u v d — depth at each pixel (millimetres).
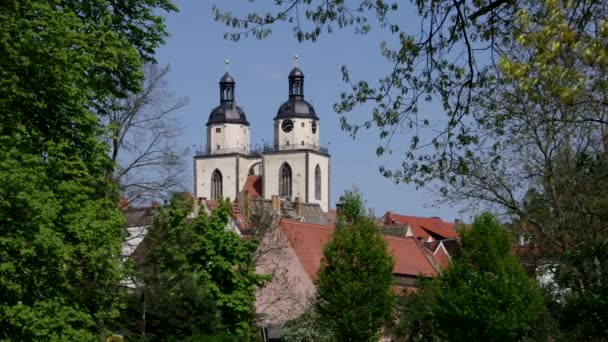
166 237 52969
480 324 47406
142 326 47344
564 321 26953
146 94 45438
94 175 32531
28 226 27516
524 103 25719
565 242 37406
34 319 27188
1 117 29312
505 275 47531
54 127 31266
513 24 17328
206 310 48812
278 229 68375
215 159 199250
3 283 26859
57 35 29891
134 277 49312
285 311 65438
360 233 60344
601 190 35656
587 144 34156
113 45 34156
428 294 57781
